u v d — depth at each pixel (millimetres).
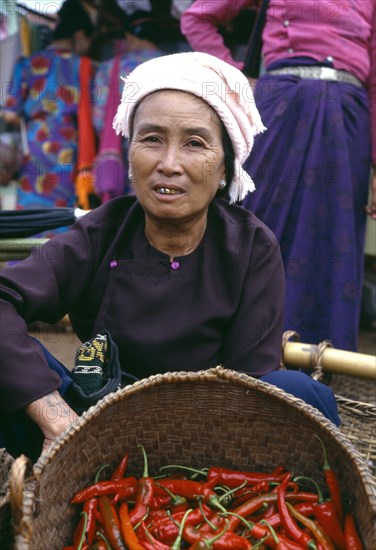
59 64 4477
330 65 2885
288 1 2893
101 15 5078
